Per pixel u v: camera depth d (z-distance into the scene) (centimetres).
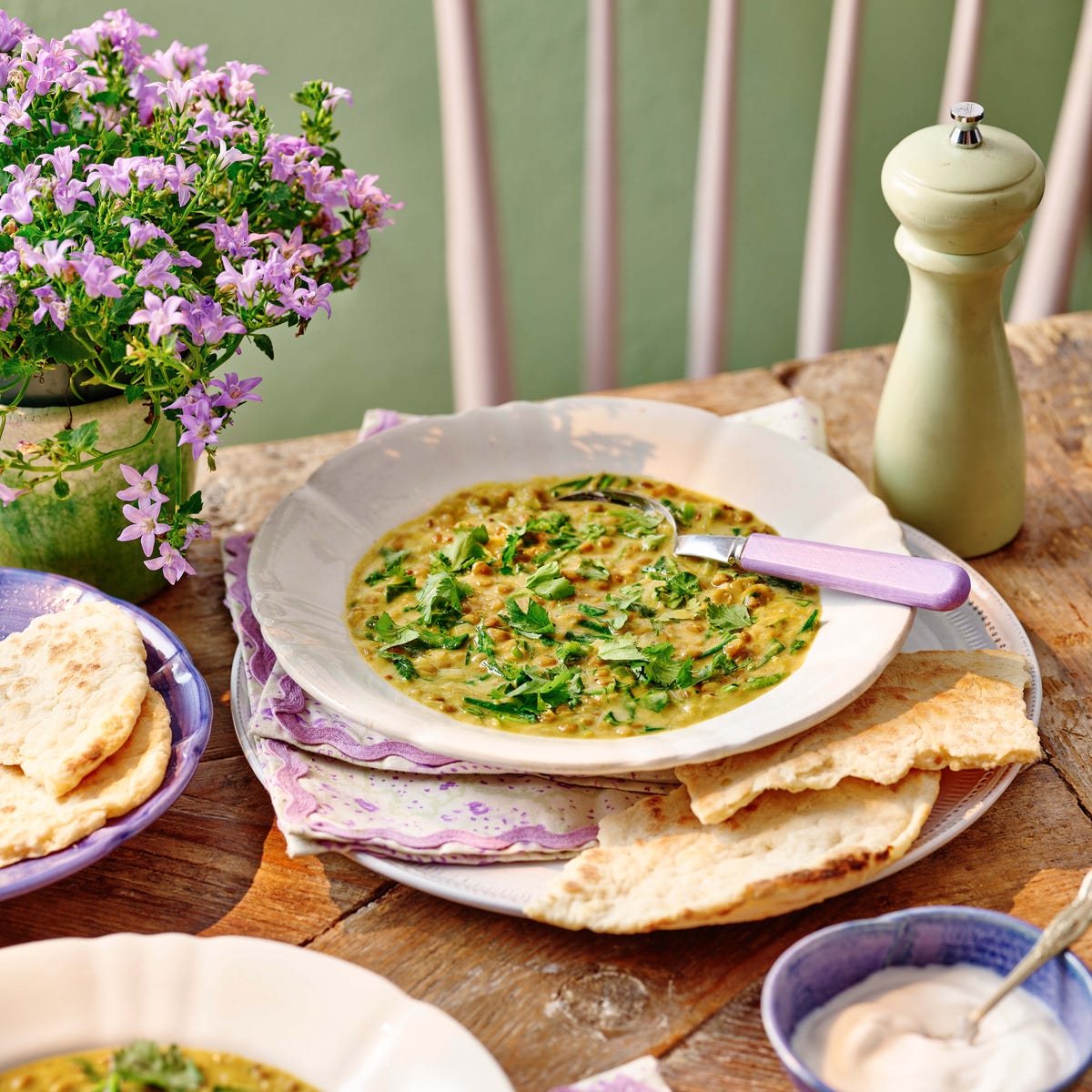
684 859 105
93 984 101
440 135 185
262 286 113
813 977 100
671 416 125
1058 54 203
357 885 108
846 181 173
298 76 176
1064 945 99
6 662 112
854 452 132
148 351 109
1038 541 126
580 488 124
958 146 117
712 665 112
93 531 118
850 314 220
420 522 122
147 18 166
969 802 108
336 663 111
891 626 111
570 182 195
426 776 111
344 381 201
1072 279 179
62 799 107
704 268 179
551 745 106
